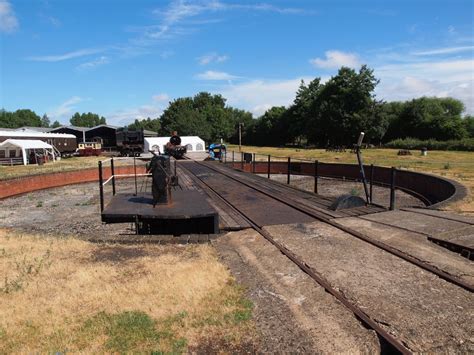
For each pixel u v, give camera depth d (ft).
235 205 35.19
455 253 19.69
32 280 17.43
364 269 17.56
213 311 13.78
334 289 15.34
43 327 12.91
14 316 13.73
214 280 16.79
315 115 244.22
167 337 12.09
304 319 12.99
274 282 16.38
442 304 13.93
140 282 16.63
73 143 181.68
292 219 28.60
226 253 21.01
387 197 57.21
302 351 11.19
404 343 11.47
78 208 51.93
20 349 11.55
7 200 59.82
